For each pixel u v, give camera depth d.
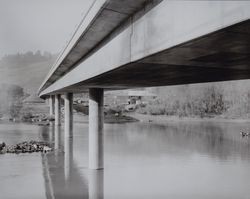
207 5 6.53
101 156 26.44
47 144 40.66
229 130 71.19
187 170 26.52
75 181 22.27
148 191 19.86
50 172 25.02
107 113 126.00
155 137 54.00
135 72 14.85
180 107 138.25
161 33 8.76
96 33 14.67
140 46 10.39
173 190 20.19
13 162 28.88
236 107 125.88
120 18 11.91
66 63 26.08
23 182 21.80
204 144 44.41
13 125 74.31
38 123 81.00
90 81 21.31
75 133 56.66
